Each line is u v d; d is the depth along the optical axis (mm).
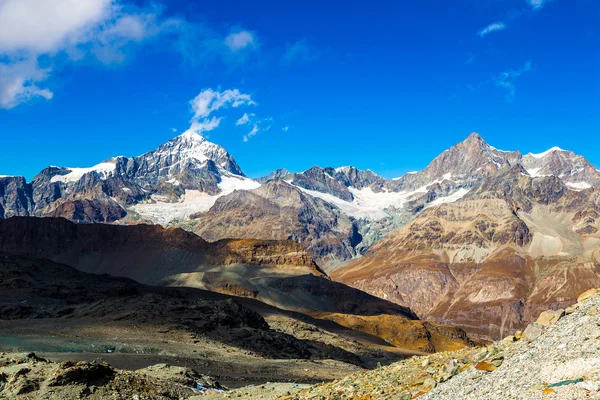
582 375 20672
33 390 40438
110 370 44906
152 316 145000
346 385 33250
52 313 161500
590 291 28875
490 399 22031
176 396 46625
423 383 28156
